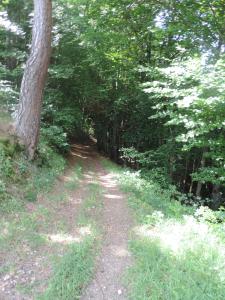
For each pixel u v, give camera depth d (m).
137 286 4.46
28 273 4.73
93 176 11.91
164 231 6.28
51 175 9.39
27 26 15.08
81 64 16.22
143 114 15.86
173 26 11.55
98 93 17.75
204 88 7.36
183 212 7.79
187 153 12.74
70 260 4.96
